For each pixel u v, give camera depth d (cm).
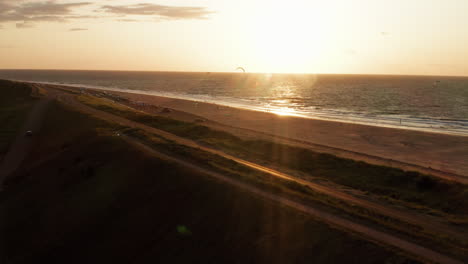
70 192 3325
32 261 2492
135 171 3300
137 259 2261
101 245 2484
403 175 2997
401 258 1578
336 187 2891
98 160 3791
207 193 2617
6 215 3272
